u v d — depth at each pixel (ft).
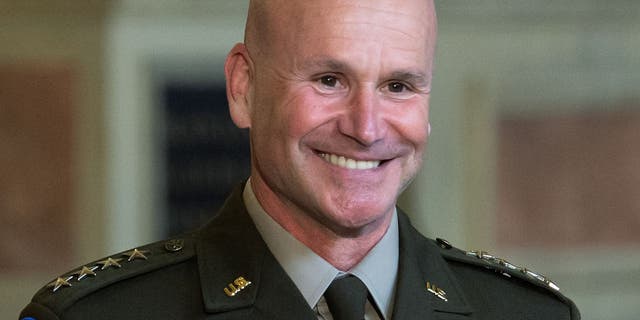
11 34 33.76
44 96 34.06
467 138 35.24
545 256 35.78
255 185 13.21
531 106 35.60
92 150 34.22
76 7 33.88
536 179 35.73
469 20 35.12
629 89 35.70
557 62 35.53
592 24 35.50
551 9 35.35
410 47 12.20
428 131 12.89
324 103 12.23
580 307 35.96
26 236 34.19
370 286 12.85
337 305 12.67
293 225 12.90
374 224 12.73
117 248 34.27
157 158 34.32
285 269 12.89
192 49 34.19
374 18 12.11
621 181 35.96
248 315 12.78
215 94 34.47
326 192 12.37
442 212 35.22
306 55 12.16
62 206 34.27
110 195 34.22
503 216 35.58
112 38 33.96
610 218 36.04
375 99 12.21
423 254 13.70
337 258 12.83
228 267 13.08
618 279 36.04
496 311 13.78
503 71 35.35
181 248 13.48
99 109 34.12
